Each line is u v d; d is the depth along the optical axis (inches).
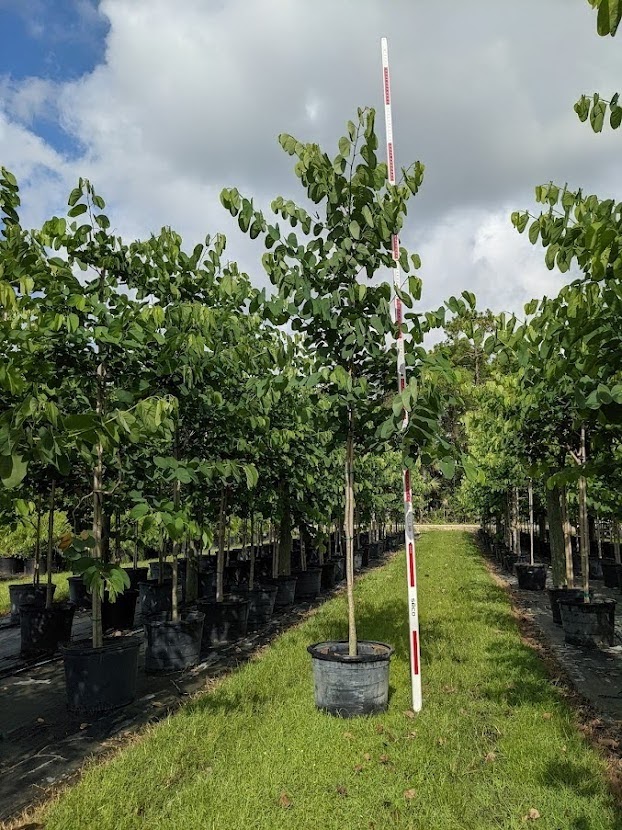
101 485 201.8
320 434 302.7
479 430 482.6
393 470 621.3
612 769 131.6
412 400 140.4
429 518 1600.6
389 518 933.2
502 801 118.1
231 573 433.1
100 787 124.5
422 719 161.5
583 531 267.3
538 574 452.8
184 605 349.4
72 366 183.3
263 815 113.6
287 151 161.2
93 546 156.9
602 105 87.2
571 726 154.0
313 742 146.0
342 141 159.6
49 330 159.6
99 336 162.1
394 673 207.9
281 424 274.5
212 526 376.2
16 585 352.5
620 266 85.7
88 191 181.2
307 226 164.7
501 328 171.0
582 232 113.0
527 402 240.1
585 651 253.4
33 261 160.6
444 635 267.6
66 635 270.1
